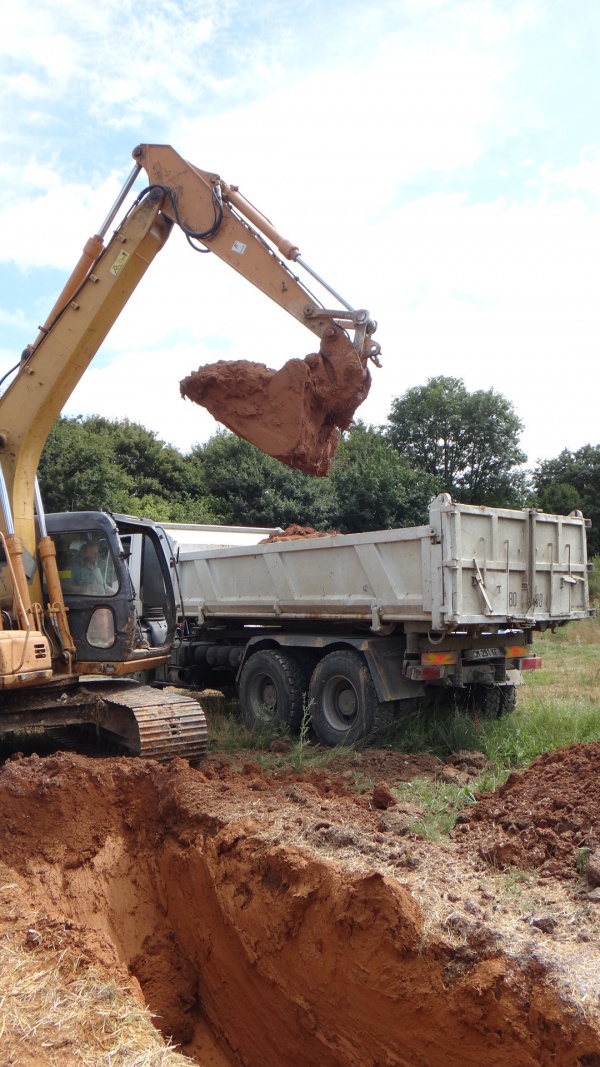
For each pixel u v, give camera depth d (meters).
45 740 8.26
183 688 11.39
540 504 34.88
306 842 4.64
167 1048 3.42
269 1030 4.46
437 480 34.16
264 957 4.45
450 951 3.52
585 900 4.00
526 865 4.46
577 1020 3.05
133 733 6.73
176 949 5.22
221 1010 4.86
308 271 6.80
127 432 33.69
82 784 5.51
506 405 35.19
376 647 8.13
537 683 11.78
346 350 6.66
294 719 8.99
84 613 7.17
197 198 7.13
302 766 7.32
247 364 6.86
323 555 8.67
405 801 5.87
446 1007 3.43
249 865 4.68
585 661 13.88
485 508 7.67
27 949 3.93
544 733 7.90
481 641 8.27
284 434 6.64
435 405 35.34
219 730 9.19
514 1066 3.18
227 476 26.53
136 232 7.17
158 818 5.57
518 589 8.07
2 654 6.24
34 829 5.27
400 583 7.86
